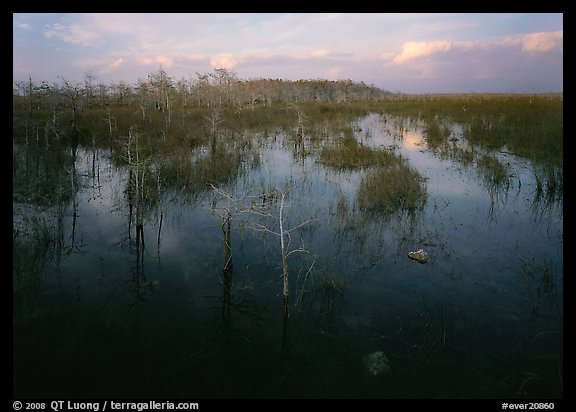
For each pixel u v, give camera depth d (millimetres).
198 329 5320
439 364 4617
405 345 4949
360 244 7789
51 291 6133
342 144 16609
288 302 5910
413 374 4480
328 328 5324
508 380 4359
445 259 7168
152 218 9164
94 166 13602
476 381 4363
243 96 34781
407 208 9719
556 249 7480
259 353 4871
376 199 9750
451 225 8719
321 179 12312
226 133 18641
